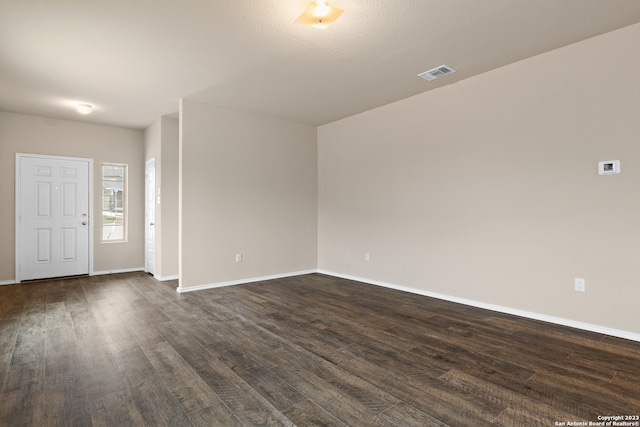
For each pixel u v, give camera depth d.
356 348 2.71
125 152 6.04
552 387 2.10
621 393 2.03
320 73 3.75
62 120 5.50
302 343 2.82
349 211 5.46
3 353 2.62
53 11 2.53
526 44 3.13
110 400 1.98
